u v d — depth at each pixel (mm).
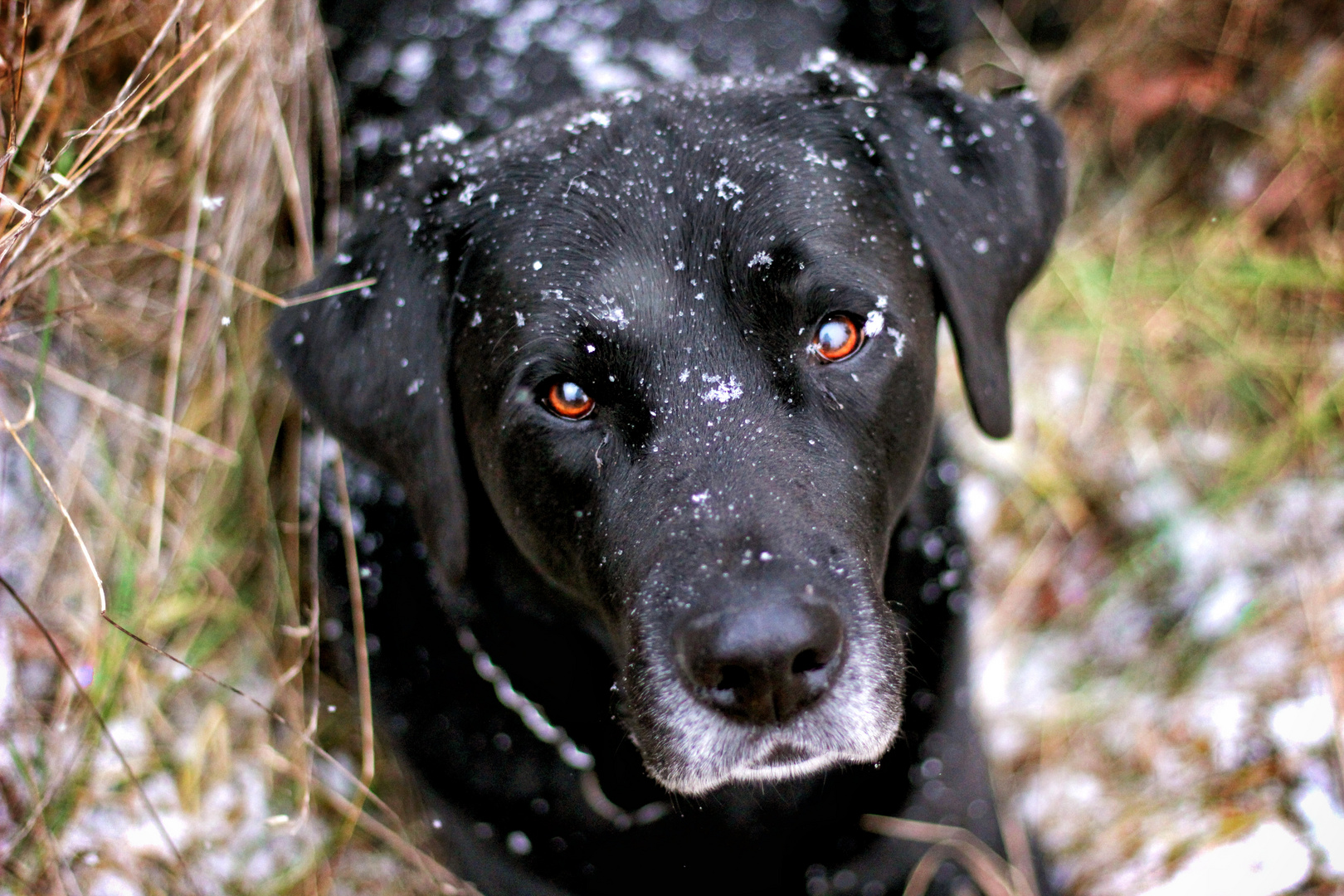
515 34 835
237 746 812
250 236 810
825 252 658
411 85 840
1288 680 818
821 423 652
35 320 768
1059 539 891
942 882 773
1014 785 832
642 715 638
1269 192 913
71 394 821
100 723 735
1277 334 900
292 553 810
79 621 792
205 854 779
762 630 608
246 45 780
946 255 701
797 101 699
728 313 651
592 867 752
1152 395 906
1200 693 831
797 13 863
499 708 749
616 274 655
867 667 637
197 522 818
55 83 765
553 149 687
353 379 711
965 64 943
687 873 755
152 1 787
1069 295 924
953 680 763
